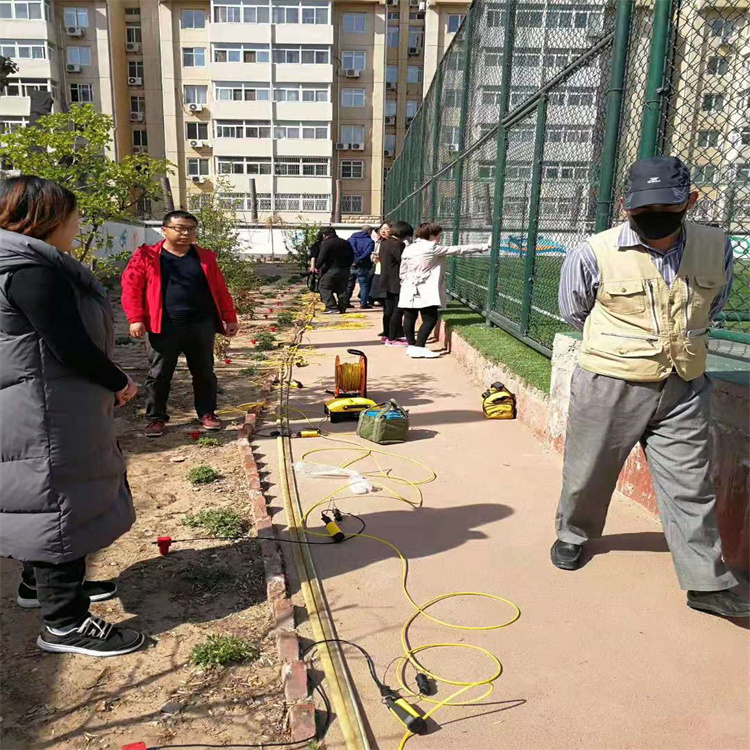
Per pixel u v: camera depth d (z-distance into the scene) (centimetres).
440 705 252
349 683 261
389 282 989
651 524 396
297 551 367
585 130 561
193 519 406
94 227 728
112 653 280
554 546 359
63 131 684
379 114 5272
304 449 541
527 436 570
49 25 4834
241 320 1269
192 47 5088
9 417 252
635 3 456
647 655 282
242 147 5128
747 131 426
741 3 408
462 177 1095
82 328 257
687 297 284
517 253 783
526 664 276
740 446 325
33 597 319
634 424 304
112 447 280
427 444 552
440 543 379
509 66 807
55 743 234
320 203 5234
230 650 279
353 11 5128
